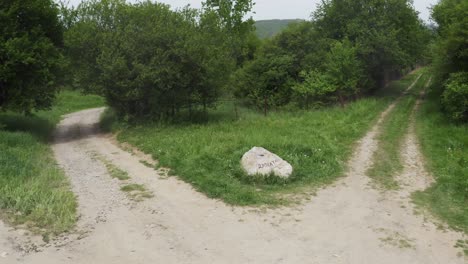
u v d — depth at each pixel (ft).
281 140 40.47
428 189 28.89
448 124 56.65
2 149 39.04
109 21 65.51
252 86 102.32
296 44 104.42
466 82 56.59
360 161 37.47
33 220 22.16
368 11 103.71
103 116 84.48
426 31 108.68
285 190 28.14
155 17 63.98
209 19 72.74
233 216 23.34
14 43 52.65
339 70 85.20
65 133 69.46
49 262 17.58
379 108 79.51
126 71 58.70
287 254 18.51
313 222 22.48
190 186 29.45
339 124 57.06
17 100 56.90
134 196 27.22
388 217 23.30
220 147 37.70
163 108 64.85
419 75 192.34
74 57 63.98
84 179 32.01
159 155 38.70
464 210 24.35
